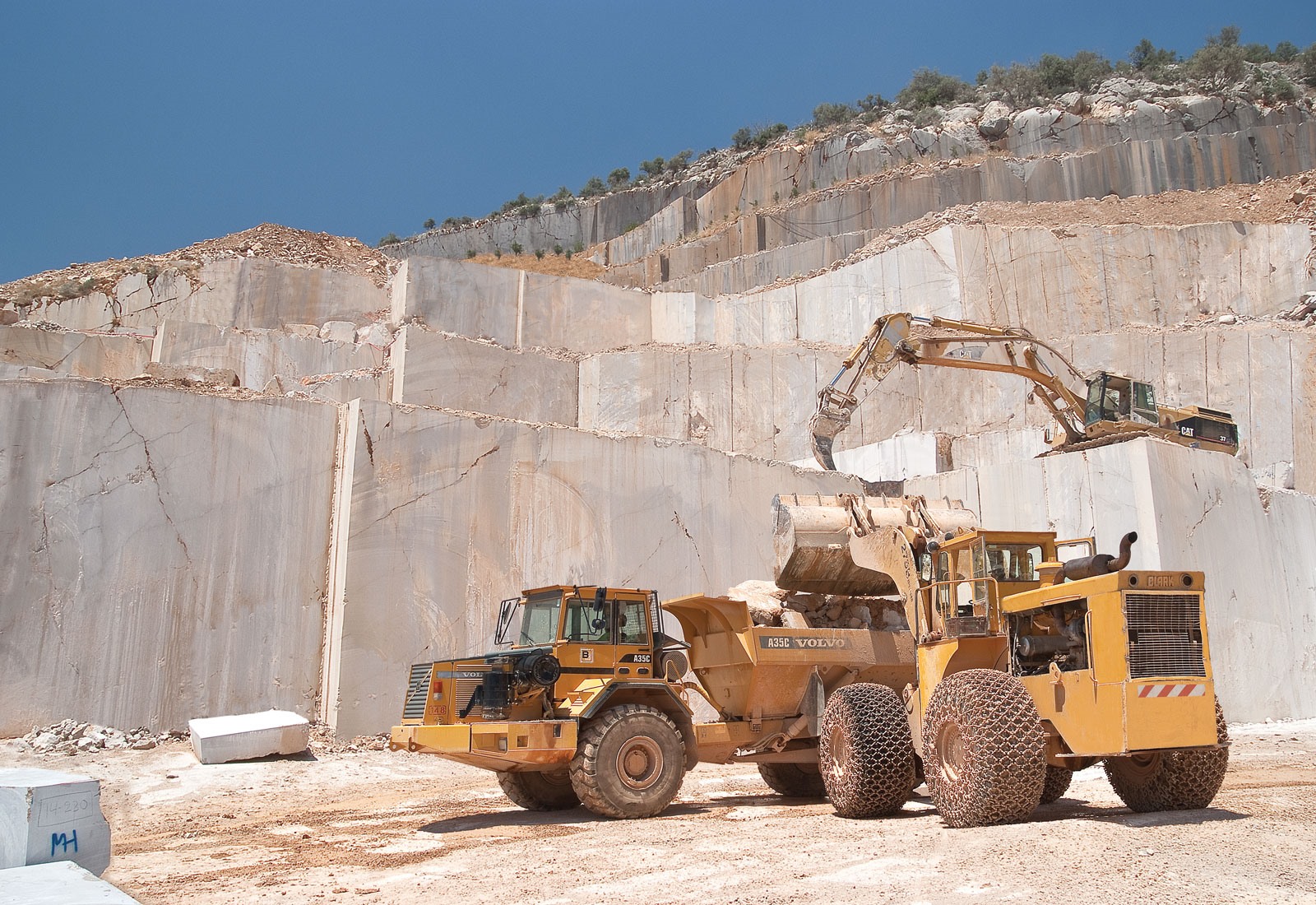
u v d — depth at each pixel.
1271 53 71.56
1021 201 51.22
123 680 15.66
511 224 77.31
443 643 17.61
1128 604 7.90
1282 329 33.09
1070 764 8.89
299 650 17.12
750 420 32.62
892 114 70.88
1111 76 69.81
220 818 11.50
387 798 12.84
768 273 50.75
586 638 11.04
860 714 9.91
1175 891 5.83
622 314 37.12
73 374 28.17
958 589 9.91
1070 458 21.17
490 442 18.86
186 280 34.50
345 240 44.41
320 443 18.06
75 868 4.84
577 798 11.59
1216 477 21.36
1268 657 21.00
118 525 16.08
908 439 27.75
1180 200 46.25
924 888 6.22
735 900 6.20
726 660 11.76
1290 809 8.76
